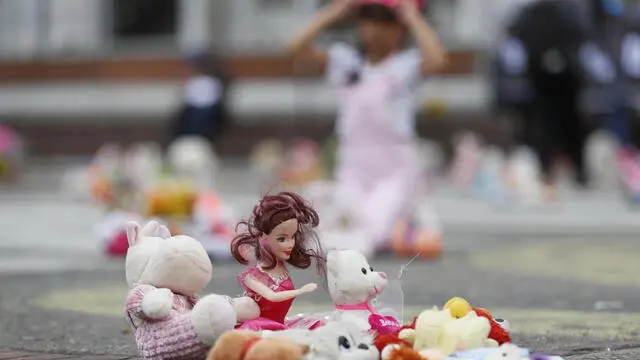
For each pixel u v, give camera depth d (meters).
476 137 38.06
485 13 38.59
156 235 6.84
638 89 29.14
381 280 6.66
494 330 6.31
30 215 24.94
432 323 6.20
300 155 29.89
